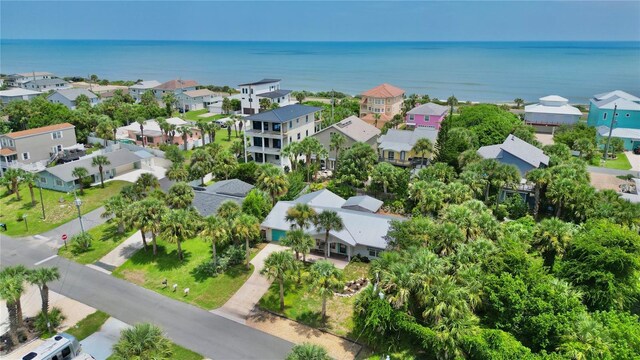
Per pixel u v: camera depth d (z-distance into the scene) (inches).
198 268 1833.2
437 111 4259.4
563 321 1223.5
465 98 7440.9
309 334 1439.5
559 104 4589.1
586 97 7440.9
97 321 1513.3
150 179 2466.8
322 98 6648.6
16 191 2615.7
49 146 3321.9
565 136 3550.7
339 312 1545.3
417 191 2143.2
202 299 1640.0
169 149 3390.7
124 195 2299.5
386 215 2148.1
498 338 1185.4
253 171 2785.4
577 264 1457.9
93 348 1378.0
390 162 3078.2
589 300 1401.3
